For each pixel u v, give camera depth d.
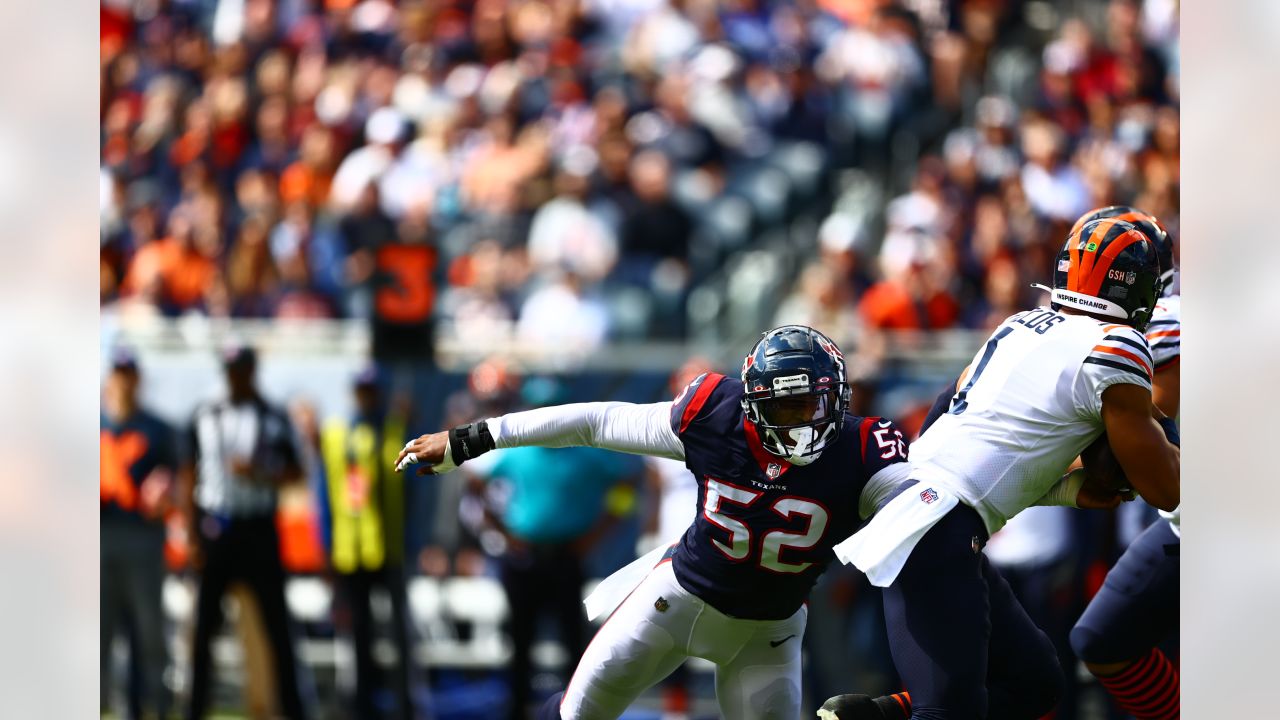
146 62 44.03
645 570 15.33
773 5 43.16
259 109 42.00
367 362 27.06
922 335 27.47
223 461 24.91
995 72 41.09
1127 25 40.25
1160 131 38.22
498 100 39.84
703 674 27.58
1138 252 14.00
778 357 13.55
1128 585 15.93
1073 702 23.56
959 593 13.50
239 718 27.77
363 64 42.31
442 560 26.69
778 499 13.87
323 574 26.92
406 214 33.06
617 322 33.25
